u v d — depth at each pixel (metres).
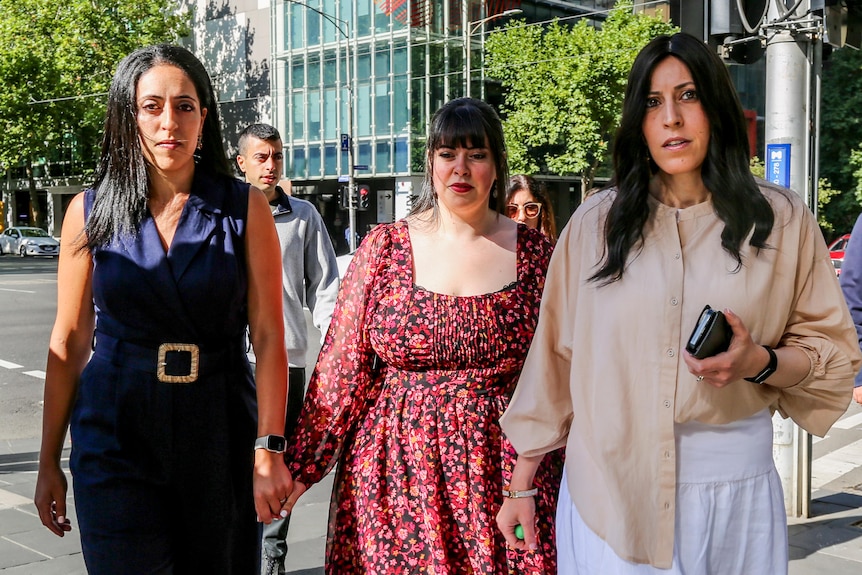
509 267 2.62
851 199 32.94
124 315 2.33
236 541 2.47
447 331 2.51
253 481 2.47
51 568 4.12
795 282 1.90
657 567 1.88
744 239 1.84
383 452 2.55
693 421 1.87
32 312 16.81
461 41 35.12
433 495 2.47
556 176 37.69
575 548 2.03
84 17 38.91
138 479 2.31
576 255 2.08
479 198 2.60
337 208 37.81
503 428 2.23
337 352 2.62
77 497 2.34
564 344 2.12
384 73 34.75
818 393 1.92
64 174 47.88
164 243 2.37
